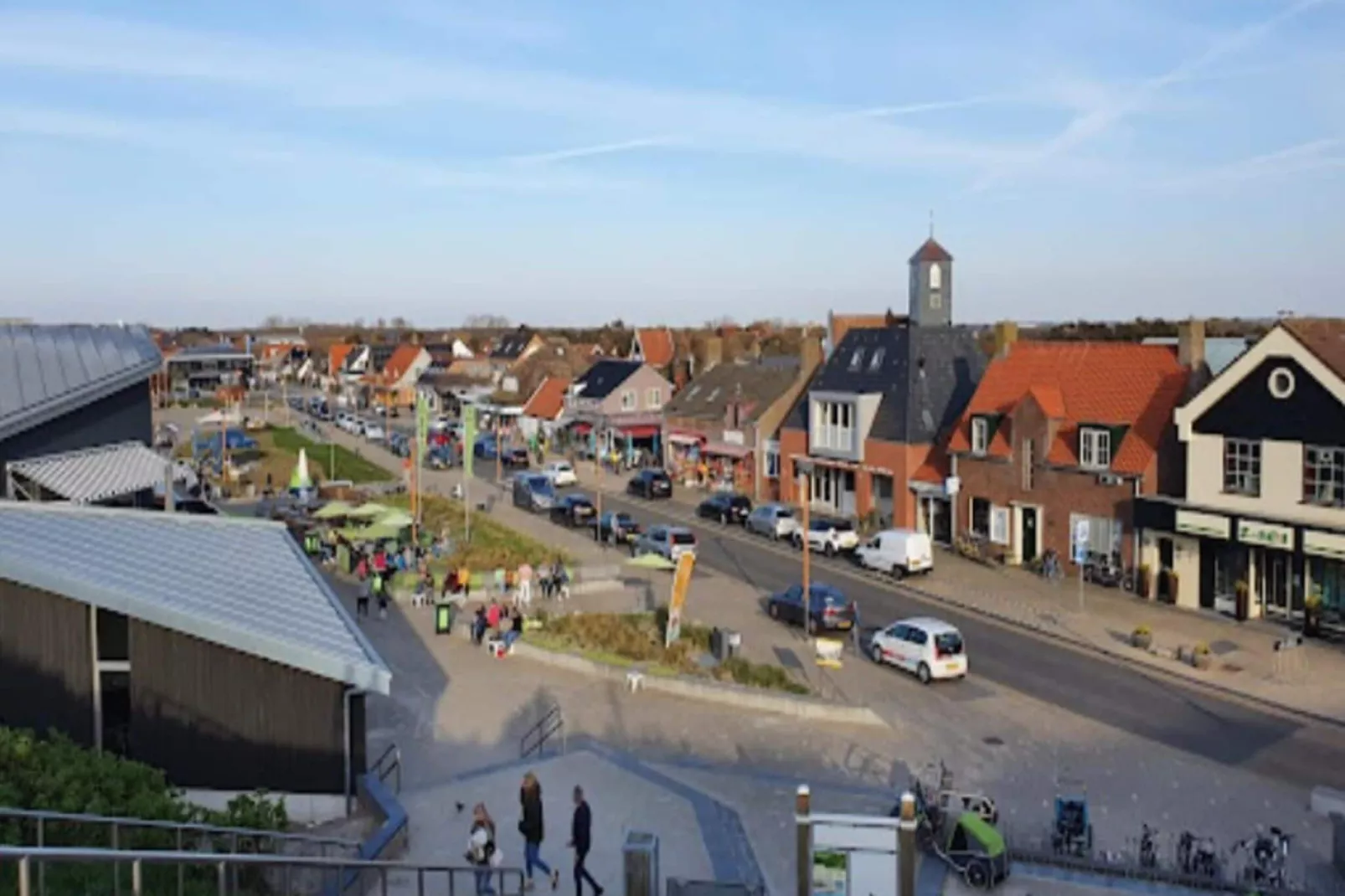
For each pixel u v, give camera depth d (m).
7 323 42.56
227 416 88.12
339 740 18.86
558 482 65.88
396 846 17.72
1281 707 26.69
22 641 18.69
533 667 30.80
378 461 82.31
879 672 30.14
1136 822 20.67
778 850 18.58
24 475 33.84
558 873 17.33
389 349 154.62
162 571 20.75
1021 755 23.98
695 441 65.62
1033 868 18.58
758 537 50.12
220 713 18.69
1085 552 37.12
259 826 15.38
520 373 105.81
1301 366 31.80
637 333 102.94
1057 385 42.50
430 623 35.69
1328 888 18.05
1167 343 40.94
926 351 50.66
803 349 59.25
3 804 12.35
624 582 41.31
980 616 35.69
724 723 26.03
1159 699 27.52
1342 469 31.28
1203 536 34.53
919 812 19.44
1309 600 31.86
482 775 22.02
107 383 37.66
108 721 18.91
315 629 19.34
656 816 19.98
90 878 10.91
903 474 48.31
